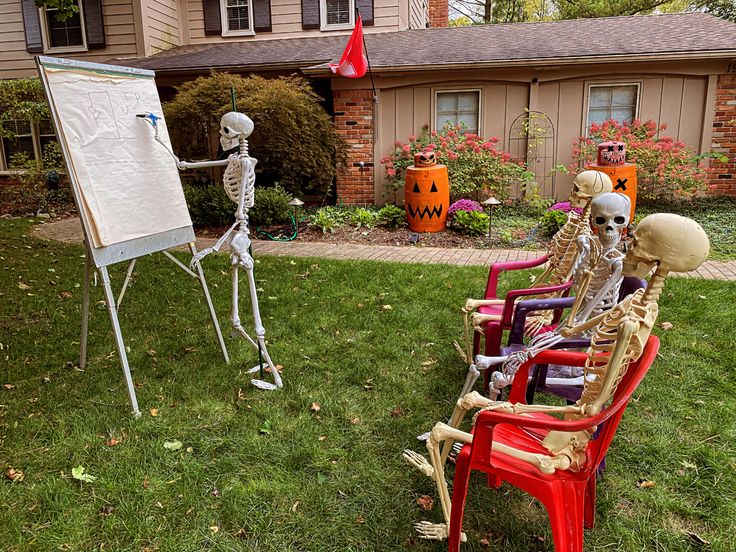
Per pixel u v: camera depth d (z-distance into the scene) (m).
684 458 2.54
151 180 3.24
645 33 9.93
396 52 10.13
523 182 9.55
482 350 3.68
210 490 2.37
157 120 3.28
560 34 10.57
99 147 2.92
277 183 9.19
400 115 9.71
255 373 3.45
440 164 8.80
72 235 7.97
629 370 1.70
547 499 1.73
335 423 2.90
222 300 4.86
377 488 2.39
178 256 6.54
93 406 3.03
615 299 2.31
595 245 2.33
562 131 9.40
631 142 8.66
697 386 3.17
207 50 12.02
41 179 10.42
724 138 8.89
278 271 5.83
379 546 2.07
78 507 2.25
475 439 1.79
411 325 4.21
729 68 8.56
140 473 2.46
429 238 7.71
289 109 8.55
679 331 3.92
